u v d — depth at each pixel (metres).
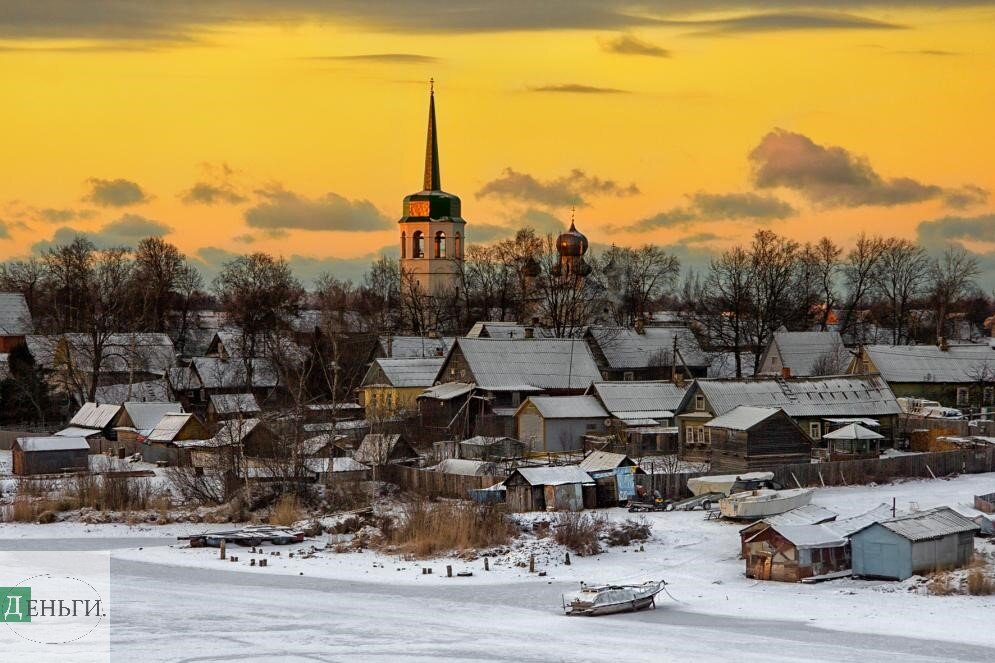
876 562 98.12
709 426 152.75
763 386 161.25
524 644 81.69
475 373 181.50
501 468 140.25
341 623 87.94
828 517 105.69
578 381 186.12
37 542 121.00
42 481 147.88
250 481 137.50
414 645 81.62
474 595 97.00
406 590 98.94
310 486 137.88
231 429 147.38
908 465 144.25
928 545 97.75
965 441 156.75
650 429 161.62
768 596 94.12
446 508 120.44
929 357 194.62
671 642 81.75
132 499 137.00
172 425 170.38
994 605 89.31
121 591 98.88
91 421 186.88
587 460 137.25
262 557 112.56
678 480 135.12
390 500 136.38
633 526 115.88
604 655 78.75
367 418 182.00
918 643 80.81
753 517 121.25
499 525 116.06
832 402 162.25
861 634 83.06
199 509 135.50
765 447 147.00
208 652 80.19
